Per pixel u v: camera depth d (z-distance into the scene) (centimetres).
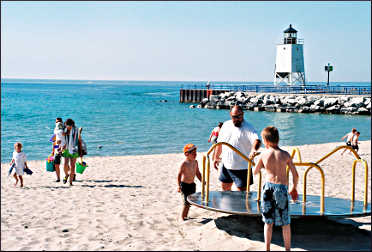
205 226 611
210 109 5659
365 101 4759
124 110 5312
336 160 1518
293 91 5662
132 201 824
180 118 4169
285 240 500
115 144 2306
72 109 5375
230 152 669
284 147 2106
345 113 4772
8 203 808
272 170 500
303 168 1300
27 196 877
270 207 498
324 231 589
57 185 1019
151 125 3419
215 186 1006
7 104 6262
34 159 1811
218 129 1395
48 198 855
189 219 670
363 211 562
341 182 1034
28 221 673
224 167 684
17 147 988
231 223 625
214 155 699
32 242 564
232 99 5728
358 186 978
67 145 1020
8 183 1055
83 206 780
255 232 585
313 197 664
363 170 1248
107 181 1077
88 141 2419
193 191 665
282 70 6297
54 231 616
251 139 659
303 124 3709
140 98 8819
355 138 1791
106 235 595
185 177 659
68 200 835
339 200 639
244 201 605
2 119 3872
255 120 4081
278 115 4678
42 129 3091
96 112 4903
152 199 845
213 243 546
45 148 2166
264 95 5562
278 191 493
